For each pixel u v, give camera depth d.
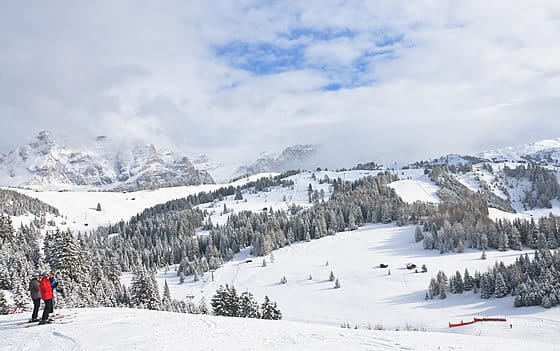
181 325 22.92
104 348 18.92
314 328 21.92
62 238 87.88
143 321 24.28
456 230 174.50
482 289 117.62
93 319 25.28
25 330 23.36
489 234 171.50
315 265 167.75
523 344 17.95
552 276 106.44
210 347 18.38
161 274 183.50
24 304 72.56
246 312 71.31
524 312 99.00
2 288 94.62
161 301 82.88
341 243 192.88
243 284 156.50
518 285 110.62
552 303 97.81
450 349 17.12
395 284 138.25
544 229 172.75
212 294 149.00
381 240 191.38
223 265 185.12
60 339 20.92
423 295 125.88
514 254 159.50
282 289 146.12
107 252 188.75
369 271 153.25
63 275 84.12
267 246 192.00
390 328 102.88
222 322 23.73
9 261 110.81
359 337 19.53
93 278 108.62
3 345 20.64
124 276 168.12
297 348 17.81
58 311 28.83
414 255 168.50
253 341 19.16
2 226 145.12
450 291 124.56
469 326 92.44
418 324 103.19
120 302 91.12
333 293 136.12
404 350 17.05
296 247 195.25
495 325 89.94
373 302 124.31
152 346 18.75
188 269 178.25
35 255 132.88
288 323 23.59
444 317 106.12
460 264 152.50
